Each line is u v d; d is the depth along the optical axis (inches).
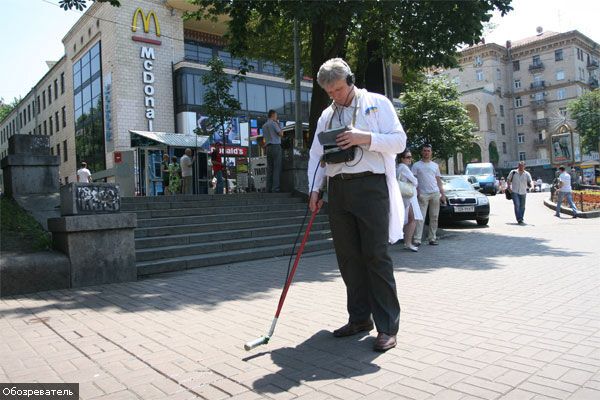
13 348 135.5
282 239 346.6
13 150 339.6
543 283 205.6
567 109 2103.8
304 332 145.6
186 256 293.1
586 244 331.6
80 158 1306.6
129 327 155.0
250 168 737.0
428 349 125.6
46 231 273.9
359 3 418.6
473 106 2343.8
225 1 510.9
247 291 209.3
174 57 1114.7
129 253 243.0
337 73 128.8
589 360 113.3
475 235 421.1
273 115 485.1
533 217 607.5
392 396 98.0
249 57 727.1
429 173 352.8
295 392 102.0
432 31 462.3
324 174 141.3
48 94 1632.6
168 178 714.8
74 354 129.6
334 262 291.1
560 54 2443.4
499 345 126.4
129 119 1048.8
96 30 1145.4
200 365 119.4
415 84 805.9
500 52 2529.5
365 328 144.2
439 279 222.8
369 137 126.5
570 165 905.5
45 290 217.3
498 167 2348.7
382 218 130.6
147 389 105.7
